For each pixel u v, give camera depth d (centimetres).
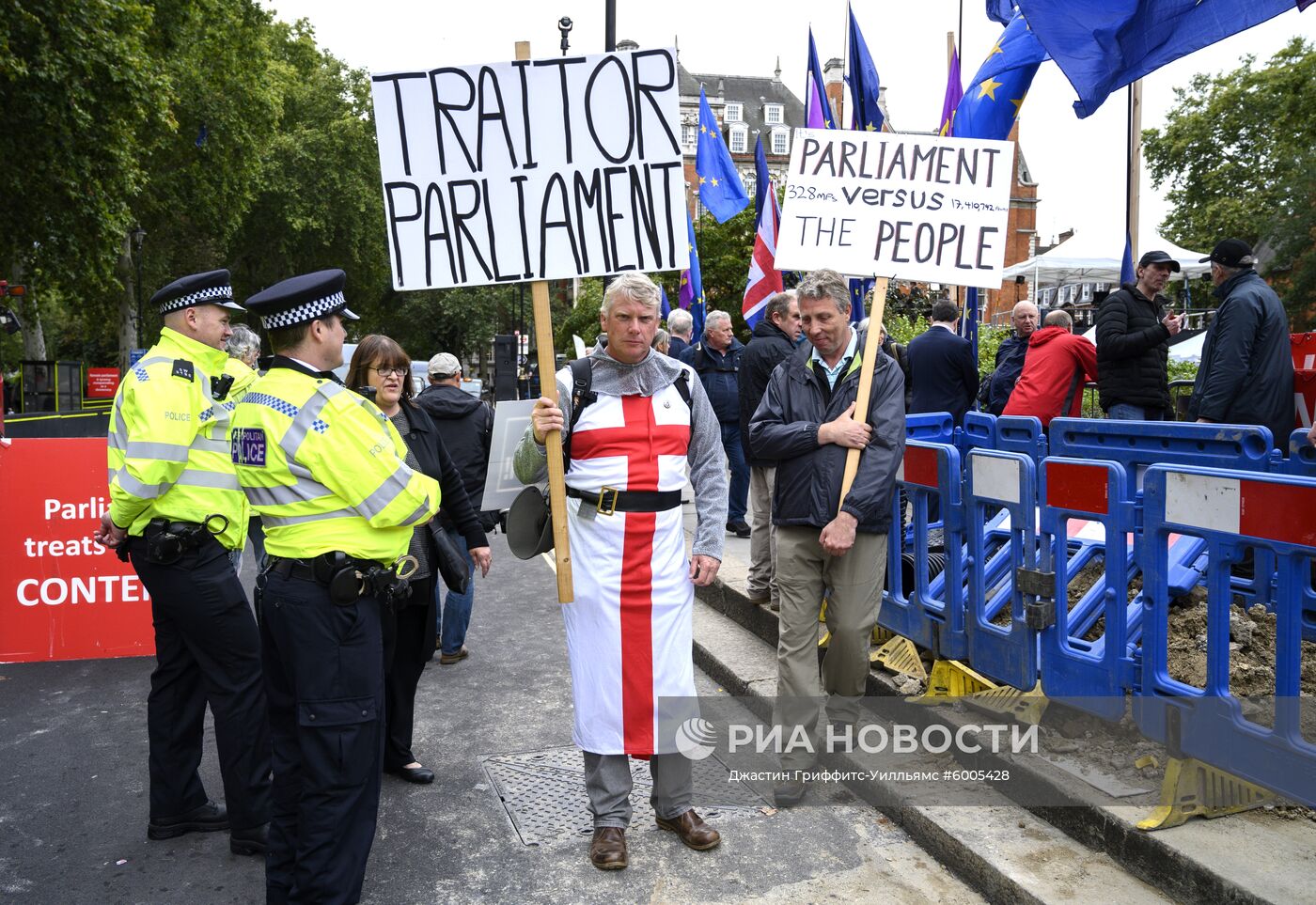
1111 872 283
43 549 562
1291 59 2733
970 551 374
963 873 306
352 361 401
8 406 2336
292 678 278
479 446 555
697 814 343
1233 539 265
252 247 3828
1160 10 457
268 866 289
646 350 328
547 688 523
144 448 321
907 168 371
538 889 311
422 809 374
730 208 1179
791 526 361
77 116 1686
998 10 708
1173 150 3000
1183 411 835
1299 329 2736
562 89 324
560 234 327
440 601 727
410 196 327
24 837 355
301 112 3734
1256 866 254
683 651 332
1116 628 312
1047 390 616
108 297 3194
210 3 2406
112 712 484
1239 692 315
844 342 366
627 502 323
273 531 278
